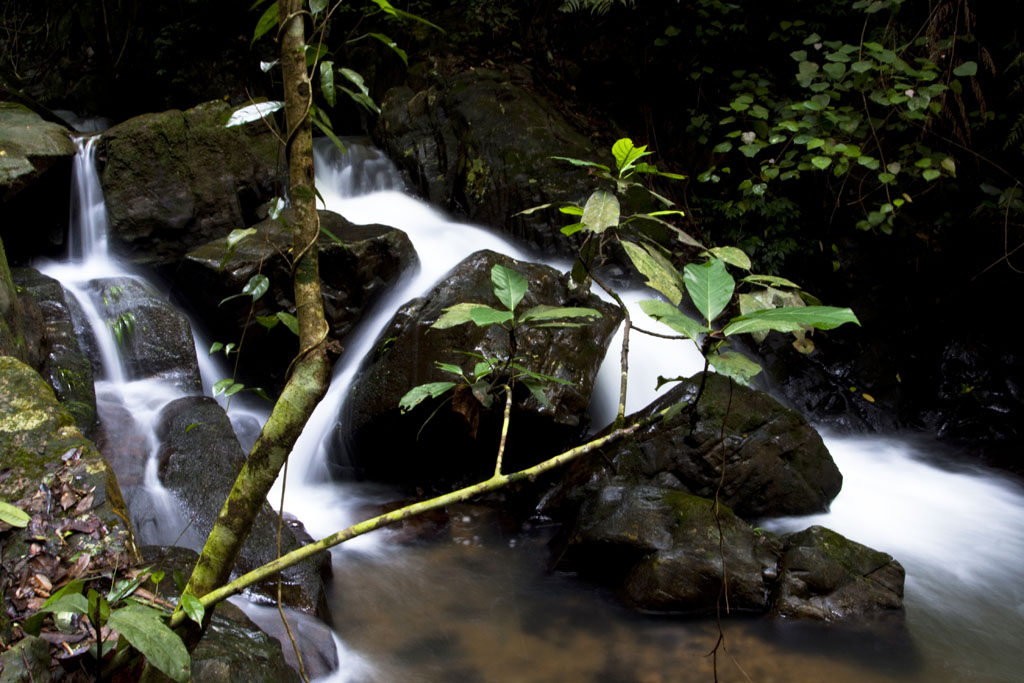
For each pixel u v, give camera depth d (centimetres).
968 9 636
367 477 512
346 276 533
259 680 241
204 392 536
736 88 705
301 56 141
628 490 414
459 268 512
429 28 823
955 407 661
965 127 686
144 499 373
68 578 215
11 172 502
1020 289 674
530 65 804
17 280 464
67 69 1009
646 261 170
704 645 341
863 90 631
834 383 670
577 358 488
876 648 341
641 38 793
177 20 946
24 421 256
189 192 592
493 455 495
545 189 675
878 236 704
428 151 746
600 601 378
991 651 343
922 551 439
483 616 363
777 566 375
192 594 150
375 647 335
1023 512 499
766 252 688
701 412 452
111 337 482
